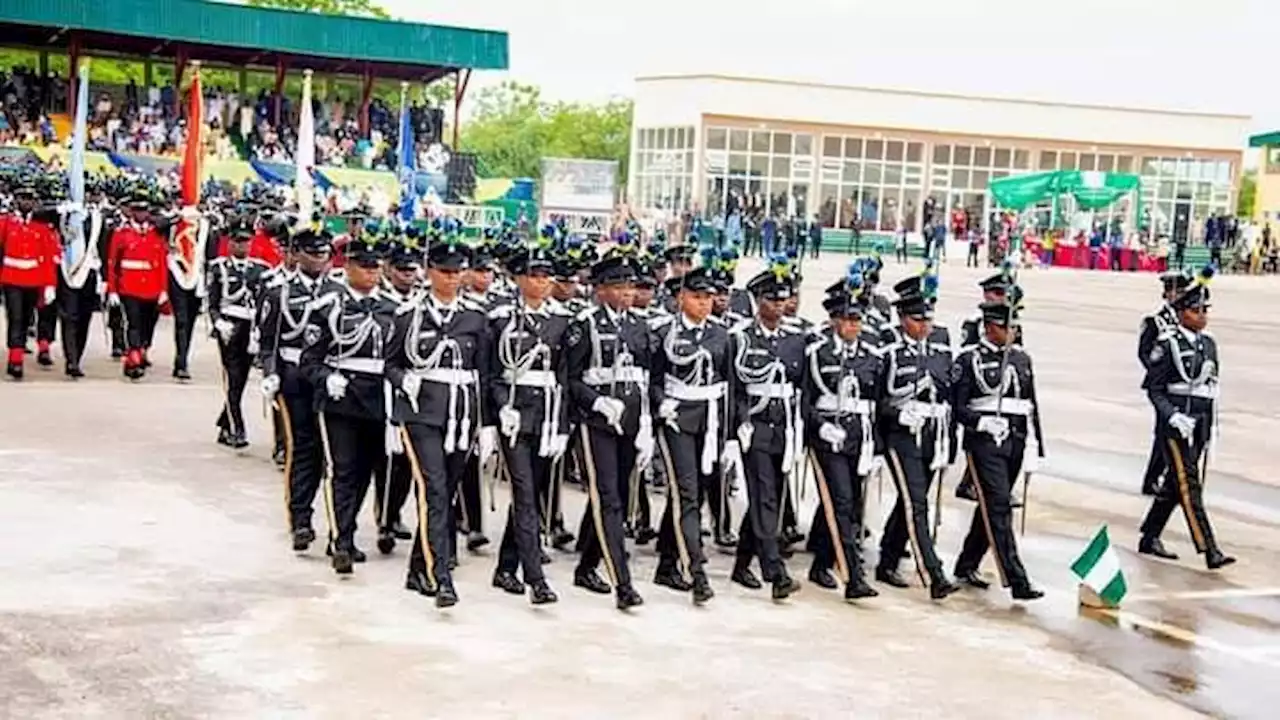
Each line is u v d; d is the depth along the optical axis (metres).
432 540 8.41
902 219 57.91
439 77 36.09
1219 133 59.88
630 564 9.75
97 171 29.22
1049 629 8.76
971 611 9.05
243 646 7.48
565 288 9.32
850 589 9.08
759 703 7.07
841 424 9.05
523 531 8.58
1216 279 52.97
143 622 7.78
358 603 8.36
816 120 56.66
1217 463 15.28
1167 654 8.38
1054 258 55.56
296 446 9.48
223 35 31.41
